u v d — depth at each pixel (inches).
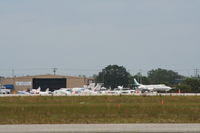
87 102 3228.3
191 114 1910.7
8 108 2162.9
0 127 1374.3
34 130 1277.1
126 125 1425.9
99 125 1432.1
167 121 1610.5
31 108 2151.8
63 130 1273.4
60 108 2142.0
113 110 2079.2
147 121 1615.4
